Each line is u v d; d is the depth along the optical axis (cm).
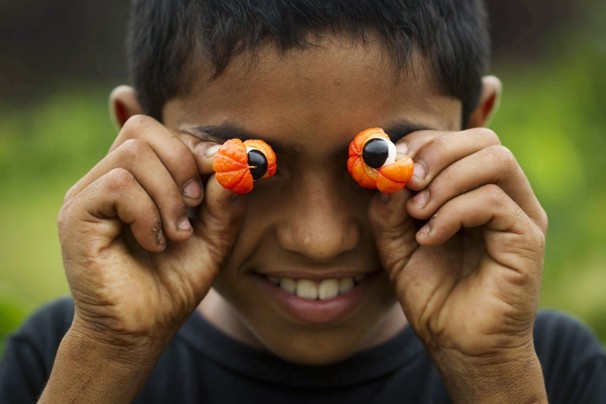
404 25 64
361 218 67
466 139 65
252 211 66
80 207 65
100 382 65
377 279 69
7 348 76
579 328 77
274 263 67
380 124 64
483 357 66
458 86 69
